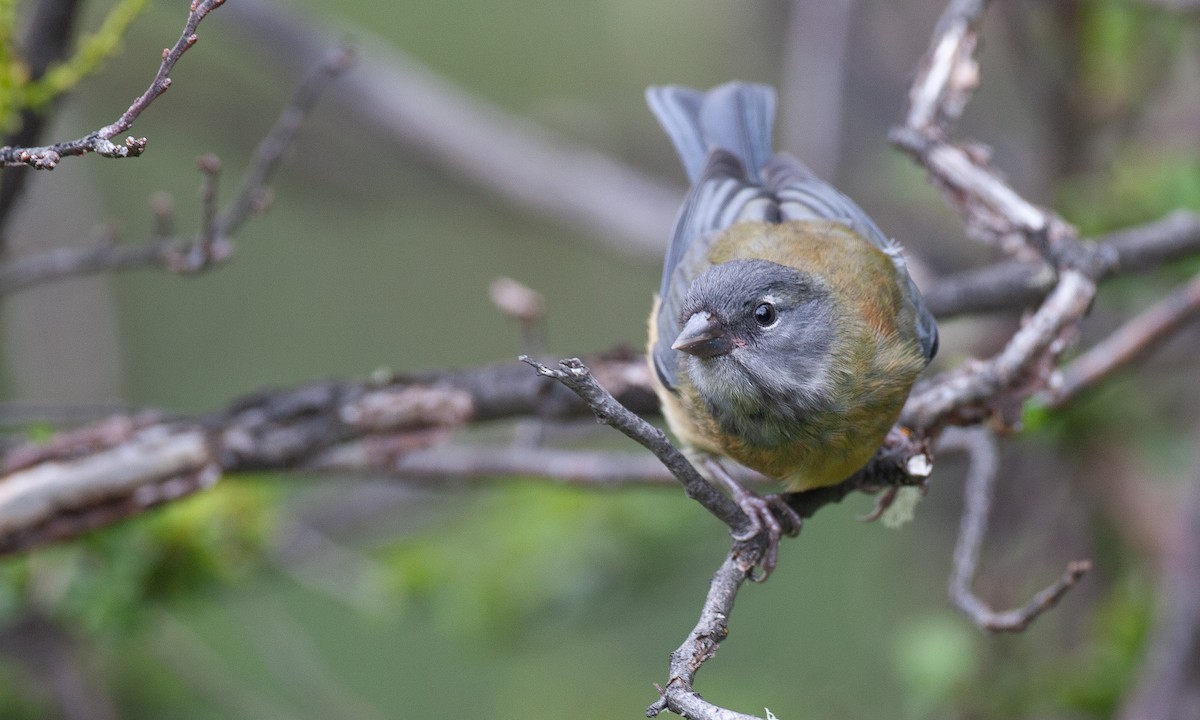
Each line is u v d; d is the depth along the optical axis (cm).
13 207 792
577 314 1728
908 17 1505
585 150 1565
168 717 1209
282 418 824
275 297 1697
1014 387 729
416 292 1734
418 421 837
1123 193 1085
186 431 815
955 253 1350
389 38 1644
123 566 919
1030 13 1148
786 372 675
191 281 1672
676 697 500
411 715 1484
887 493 732
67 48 762
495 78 1678
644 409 851
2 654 1070
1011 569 1217
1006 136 1449
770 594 1494
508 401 841
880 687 1354
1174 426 1203
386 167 1570
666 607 1303
